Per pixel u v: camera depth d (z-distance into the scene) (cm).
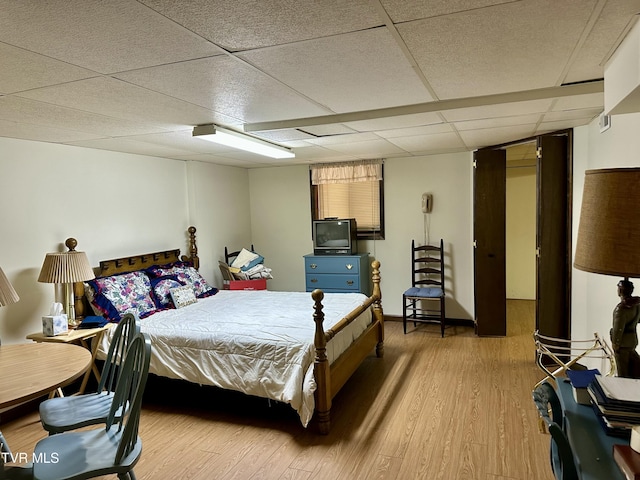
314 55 180
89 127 303
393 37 164
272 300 430
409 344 480
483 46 176
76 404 232
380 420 308
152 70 191
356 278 547
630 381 150
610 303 284
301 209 617
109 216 411
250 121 308
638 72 157
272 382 292
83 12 135
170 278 430
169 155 459
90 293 362
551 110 294
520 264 685
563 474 123
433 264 559
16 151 332
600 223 147
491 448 267
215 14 140
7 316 325
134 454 183
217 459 266
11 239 328
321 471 250
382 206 576
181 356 320
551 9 144
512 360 420
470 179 529
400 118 304
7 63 178
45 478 168
